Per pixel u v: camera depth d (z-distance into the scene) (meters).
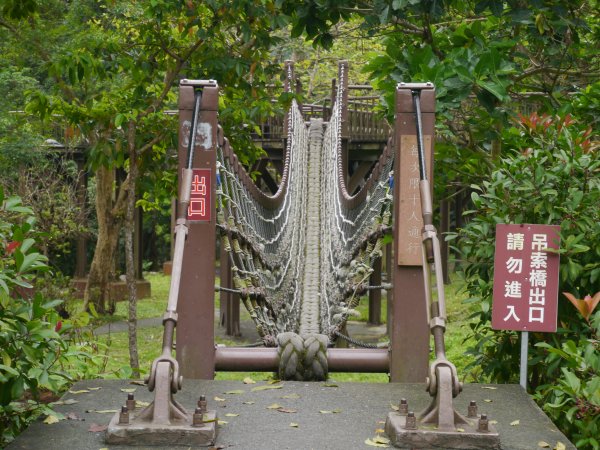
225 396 3.53
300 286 9.35
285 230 8.77
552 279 3.84
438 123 6.11
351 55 19.19
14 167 13.32
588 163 4.16
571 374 3.34
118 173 16.36
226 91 8.18
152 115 7.33
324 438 2.98
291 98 8.17
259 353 4.18
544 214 4.29
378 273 15.47
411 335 4.16
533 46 6.83
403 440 2.85
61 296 10.64
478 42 5.46
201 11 7.20
